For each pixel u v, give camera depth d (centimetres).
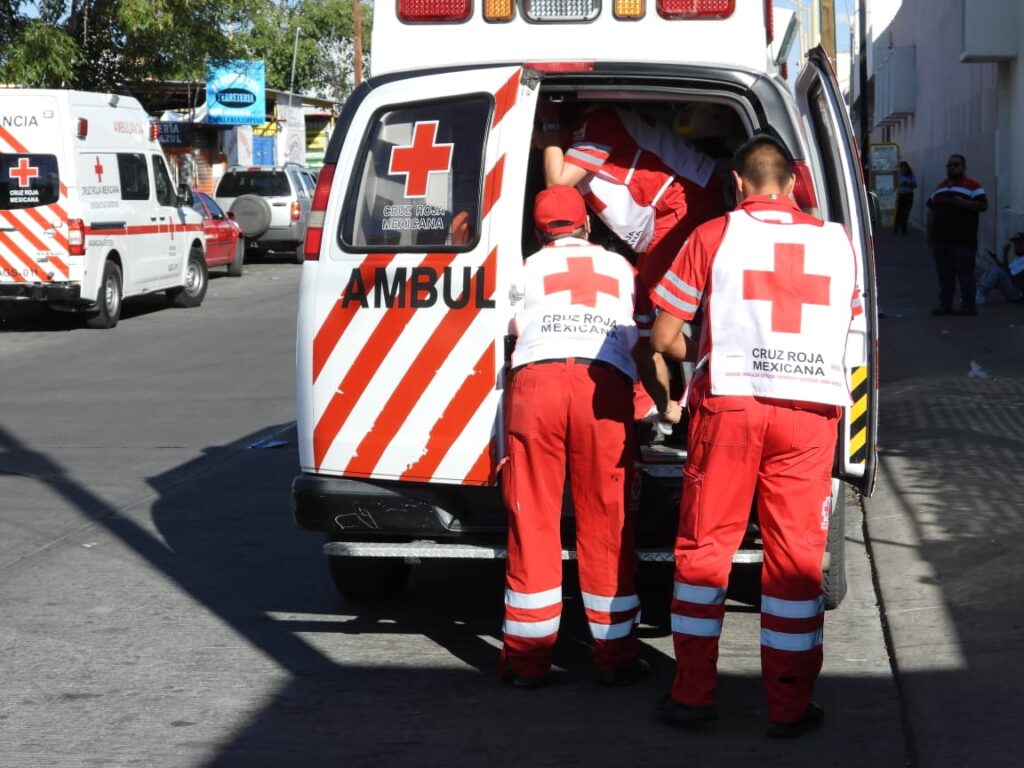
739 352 447
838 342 450
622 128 584
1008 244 1855
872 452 511
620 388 496
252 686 517
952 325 1548
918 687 492
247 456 971
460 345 520
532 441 495
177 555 716
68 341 1675
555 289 506
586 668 537
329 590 653
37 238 1700
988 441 900
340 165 539
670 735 462
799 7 748
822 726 467
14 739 464
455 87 528
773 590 454
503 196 517
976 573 616
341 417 538
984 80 2627
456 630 589
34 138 1694
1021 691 476
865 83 1553
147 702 500
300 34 4509
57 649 564
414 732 468
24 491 869
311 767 438
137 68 2566
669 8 596
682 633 460
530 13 601
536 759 443
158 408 1174
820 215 514
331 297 537
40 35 2180
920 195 3962
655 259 594
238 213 2892
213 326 1803
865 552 691
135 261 1872
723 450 450
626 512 503
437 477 526
